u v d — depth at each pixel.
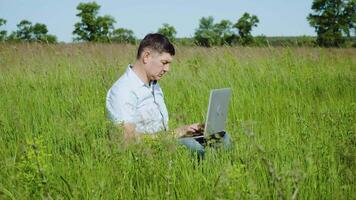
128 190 3.30
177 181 3.42
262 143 4.21
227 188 2.88
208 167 3.61
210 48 10.18
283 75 8.54
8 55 9.56
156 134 3.82
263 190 3.13
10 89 7.35
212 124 4.16
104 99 6.39
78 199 3.17
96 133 4.42
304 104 6.58
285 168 3.49
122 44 10.66
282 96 7.38
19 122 5.23
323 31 58.03
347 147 3.75
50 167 3.59
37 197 3.14
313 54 10.61
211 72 8.41
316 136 4.34
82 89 7.03
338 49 12.19
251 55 9.86
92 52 10.12
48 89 7.27
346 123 4.65
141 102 4.42
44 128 5.17
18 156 4.09
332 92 7.89
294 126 5.00
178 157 3.75
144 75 4.46
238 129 4.29
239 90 7.44
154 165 3.48
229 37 56.56
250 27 56.81
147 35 4.48
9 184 3.28
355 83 8.38
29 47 10.28
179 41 10.73
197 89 7.25
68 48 10.63
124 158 3.55
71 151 4.07
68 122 4.91
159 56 4.39
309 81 8.36
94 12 49.09
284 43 10.25
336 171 3.60
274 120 5.79
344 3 57.12
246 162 3.51
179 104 6.14
